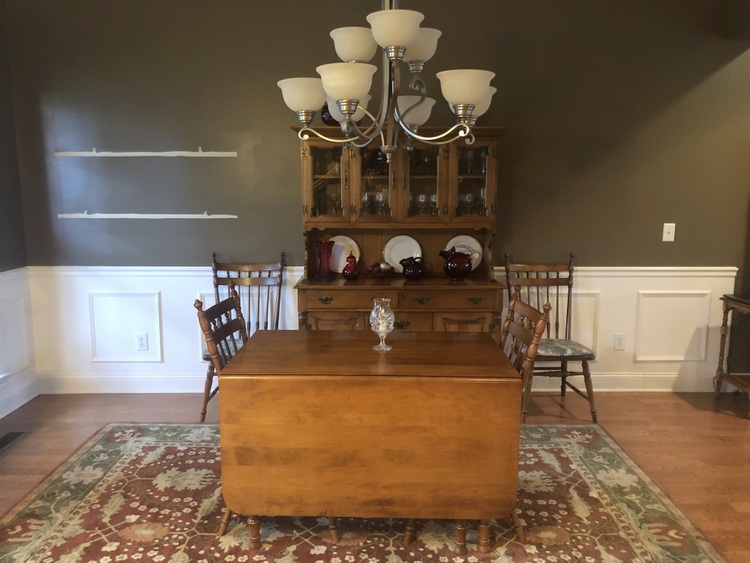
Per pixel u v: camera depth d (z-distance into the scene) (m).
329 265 3.45
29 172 3.55
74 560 2.05
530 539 2.18
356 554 2.10
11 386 3.44
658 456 2.85
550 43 3.46
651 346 3.73
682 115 3.53
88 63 3.45
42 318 3.66
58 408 3.46
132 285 3.65
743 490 2.53
